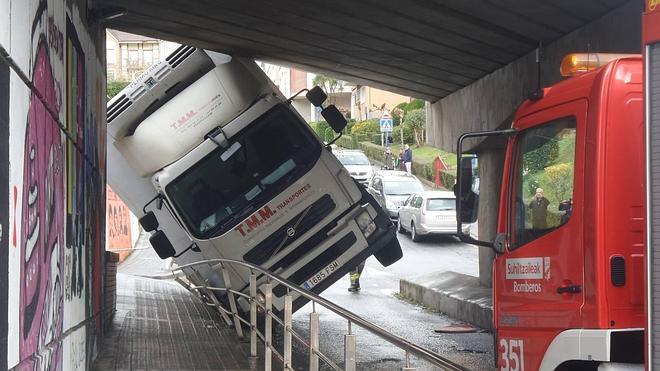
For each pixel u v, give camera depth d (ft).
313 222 40.37
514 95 51.24
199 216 39.96
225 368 32.30
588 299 18.51
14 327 13.37
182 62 40.83
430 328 50.24
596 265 18.22
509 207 21.93
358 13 43.21
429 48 50.06
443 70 55.88
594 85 18.95
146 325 44.57
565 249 19.47
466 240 21.93
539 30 43.06
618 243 18.28
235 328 42.75
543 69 46.73
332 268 40.60
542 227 20.49
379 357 39.60
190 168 39.81
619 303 18.12
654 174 15.47
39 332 16.15
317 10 43.19
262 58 57.21
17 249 13.69
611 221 18.30
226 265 39.65
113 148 41.98
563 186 19.75
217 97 40.24
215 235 39.93
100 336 35.12
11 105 13.23
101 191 36.94
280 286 40.09
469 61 52.26
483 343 44.52
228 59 41.65
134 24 47.14
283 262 40.37
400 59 54.08
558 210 19.92
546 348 19.94
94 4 41.68
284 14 44.21
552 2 37.22
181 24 47.09
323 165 40.50
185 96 40.37
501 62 52.08
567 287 19.27
